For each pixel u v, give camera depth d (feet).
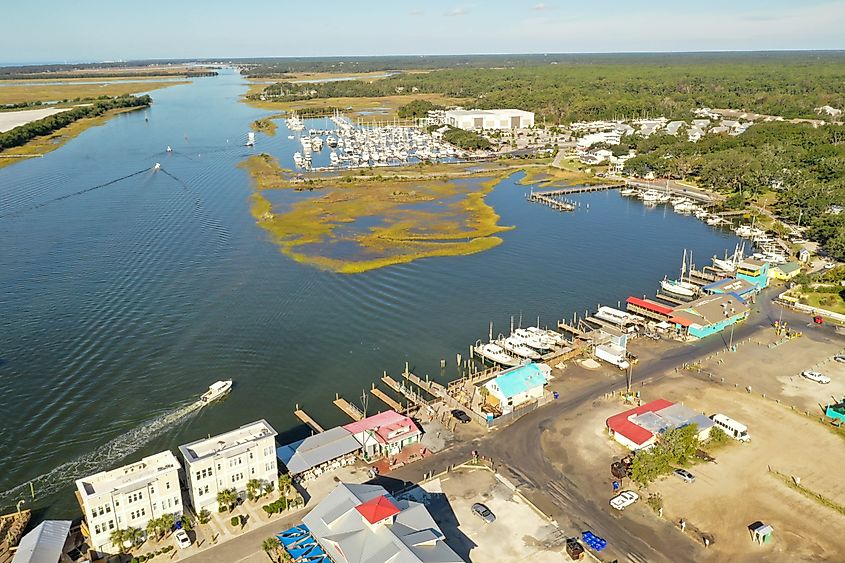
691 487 333.01
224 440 326.03
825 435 376.89
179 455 360.07
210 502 311.47
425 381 445.78
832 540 294.87
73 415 398.62
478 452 365.40
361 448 359.66
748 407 408.05
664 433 359.46
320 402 420.36
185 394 424.05
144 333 506.48
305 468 337.93
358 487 303.68
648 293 612.29
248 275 634.84
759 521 307.99
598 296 602.85
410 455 362.33
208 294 585.63
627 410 404.77
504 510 316.40
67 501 325.21
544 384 437.58
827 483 335.06
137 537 291.99
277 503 310.24
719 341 506.48
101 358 467.11
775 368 459.73
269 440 325.21
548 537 298.56
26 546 275.18
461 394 426.51
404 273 651.25
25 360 462.60
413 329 525.75
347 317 544.62
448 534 298.97
